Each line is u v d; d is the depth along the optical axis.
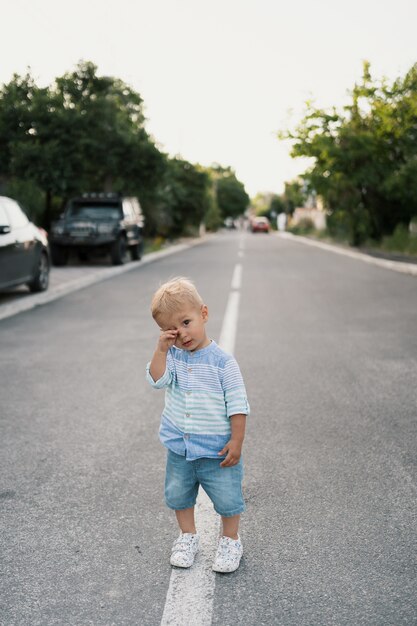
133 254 20.88
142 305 10.96
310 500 3.37
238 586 2.60
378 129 23.98
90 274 16.14
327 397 5.29
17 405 5.23
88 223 18.45
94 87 23.31
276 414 4.85
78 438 4.40
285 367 6.34
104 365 6.58
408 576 2.65
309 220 56.97
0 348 7.50
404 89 23.53
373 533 3.01
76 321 9.37
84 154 22.66
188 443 2.66
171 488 2.78
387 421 4.66
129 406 5.16
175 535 3.03
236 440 2.63
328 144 23.69
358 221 27.16
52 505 3.36
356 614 2.40
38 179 21.33
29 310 10.53
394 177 23.53
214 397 2.65
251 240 42.66
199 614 2.41
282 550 2.88
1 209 10.90
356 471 3.75
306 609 2.44
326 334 8.02
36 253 11.98
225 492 2.71
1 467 3.90
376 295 11.82
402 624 2.34
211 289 13.03
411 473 3.71
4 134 21.69
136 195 26.12
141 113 25.31
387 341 7.55
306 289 12.91
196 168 42.06
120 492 3.51
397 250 23.72
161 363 2.63
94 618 2.40
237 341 7.62
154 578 2.67
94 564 2.78
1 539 3.01
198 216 42.94
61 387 5.76
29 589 2.60
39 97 21.72
